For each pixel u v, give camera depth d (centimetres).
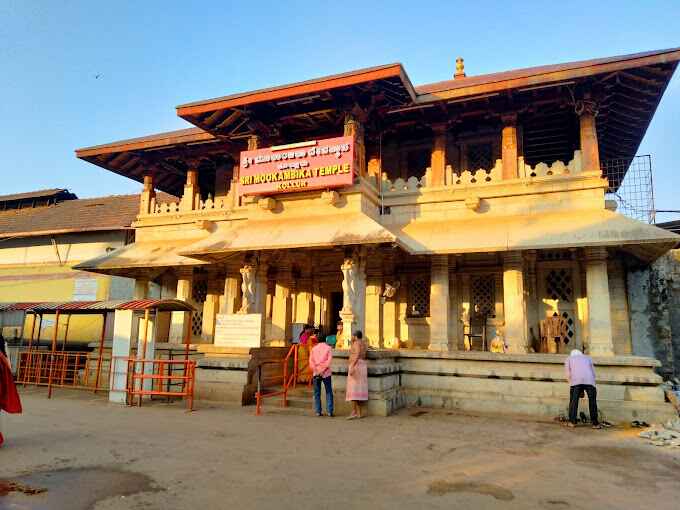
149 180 1934
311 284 1817
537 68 1545
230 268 1639
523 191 1412
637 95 1402
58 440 786
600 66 1268
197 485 566
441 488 575
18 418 985
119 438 808
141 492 539
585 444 845
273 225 1441
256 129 1533
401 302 1677
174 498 521
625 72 1279
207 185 2188
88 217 2489
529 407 1151
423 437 870
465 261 1636
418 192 1519
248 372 1245
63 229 2294
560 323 1441
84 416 1023
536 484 600
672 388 1359
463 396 1222
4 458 670
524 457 737
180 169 2058
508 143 1461
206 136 1722
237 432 877
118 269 1844
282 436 850
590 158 1362
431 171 1539
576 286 1495
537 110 1491
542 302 1527
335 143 1362
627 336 1507
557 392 1153
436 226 1465
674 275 1580
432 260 1448
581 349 1459
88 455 693
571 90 1368
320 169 1369
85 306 1302
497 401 1181
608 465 700
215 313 1891
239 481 583
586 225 1277
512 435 910
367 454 731
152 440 797
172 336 1798
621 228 1230
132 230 2278
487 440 858
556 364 1166
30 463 646
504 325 1486
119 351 1227
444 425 1000
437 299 1424
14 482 566
